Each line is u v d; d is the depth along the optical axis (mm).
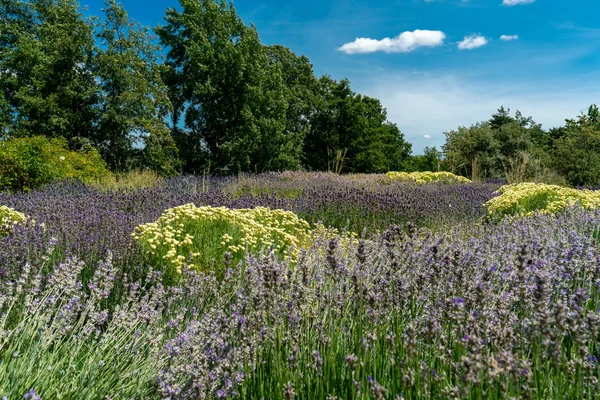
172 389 2416
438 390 2113
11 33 28953
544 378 2191
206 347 3031
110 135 25469
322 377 2467
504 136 31156
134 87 25281
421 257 4246
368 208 10227
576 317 2084
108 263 3910
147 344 3467
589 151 25094
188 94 29344
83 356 3234
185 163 28234
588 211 8219
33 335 2951
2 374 2488
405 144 56219
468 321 2574
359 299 2910
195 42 29188
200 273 4766
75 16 28141
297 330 2908
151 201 10375
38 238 5168
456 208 11180
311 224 9812
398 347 2643
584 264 3818
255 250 5969
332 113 39312
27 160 15156
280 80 32125
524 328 2580
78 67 25953
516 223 7016
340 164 38562
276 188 15000
